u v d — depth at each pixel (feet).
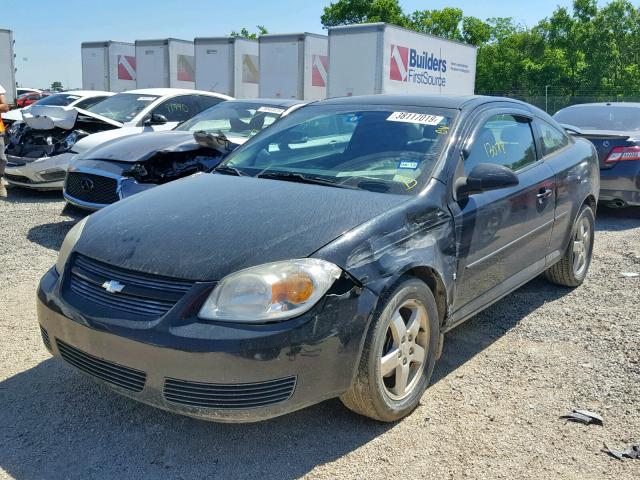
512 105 14.82
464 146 12.16
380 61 57.31
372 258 9.41
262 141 14.06
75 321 9.21
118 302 9.04
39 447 9.52
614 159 25.82
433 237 10.55
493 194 12.41
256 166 13.06
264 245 9.10
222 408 8.38
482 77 145.18
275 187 11.34
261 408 8.44
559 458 9.30
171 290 8.77
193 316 8.51
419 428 10.12
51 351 10.11
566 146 16.67
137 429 10.06
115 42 85.51
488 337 13.97
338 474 8.91
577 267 17.11
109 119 31.55
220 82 76.89
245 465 9.12
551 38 144.56
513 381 11.80
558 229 15.38
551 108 116.47
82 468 9.03
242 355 8.23
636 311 15.44
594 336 13.94
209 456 9.34
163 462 9.19
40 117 28.99
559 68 136.67
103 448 9.53
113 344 8.79
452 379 11.89
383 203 10.39
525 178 13.76
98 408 10.68
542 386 11.59
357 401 9.62
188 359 8.28
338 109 14.21
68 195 21.56
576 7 140.87
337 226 9.55
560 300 16.42
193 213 10.28
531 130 15.06
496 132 13.51
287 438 9.81
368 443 9.68
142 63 83.35
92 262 9.73
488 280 12.46
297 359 8.49
